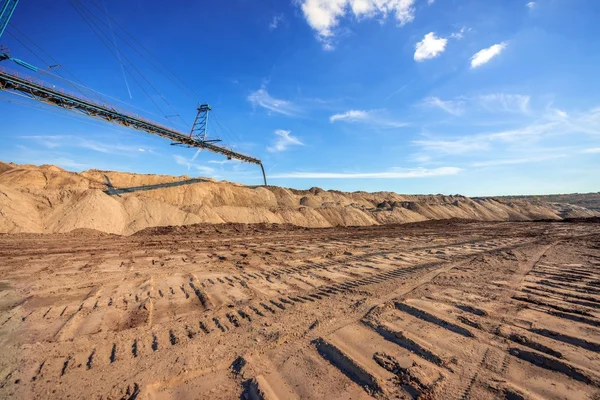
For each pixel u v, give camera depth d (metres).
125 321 5.90
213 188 39.78
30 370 3.96
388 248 16.56
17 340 4.93
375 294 7.20
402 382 3.51
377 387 3.42
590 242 17.80
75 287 8.40
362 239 21.75
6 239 17.47
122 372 3.89
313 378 3.68
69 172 34.12
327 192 67.00
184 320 5.86
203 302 7.14
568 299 6.52
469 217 66.62
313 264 11.95
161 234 24.12
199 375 3.84
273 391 3.42
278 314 6.04
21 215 20.73
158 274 10.14
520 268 10.18
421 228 33.56
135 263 12.23
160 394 3.45
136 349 4.57
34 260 12.41
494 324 5.11
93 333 5.25
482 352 4.18
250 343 4.68
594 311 5.65
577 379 3.50
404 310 6.08
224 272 10.53
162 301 7.23
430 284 8.05
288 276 9.77
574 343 4.36
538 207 82.31
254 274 10.15
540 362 3.89
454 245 17.59
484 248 15.92
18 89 17.69
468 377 3.57
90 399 3.34
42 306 6.78
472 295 6.93
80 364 4.13
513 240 19.67
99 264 11.87
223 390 3.50
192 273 10.34
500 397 3.19
